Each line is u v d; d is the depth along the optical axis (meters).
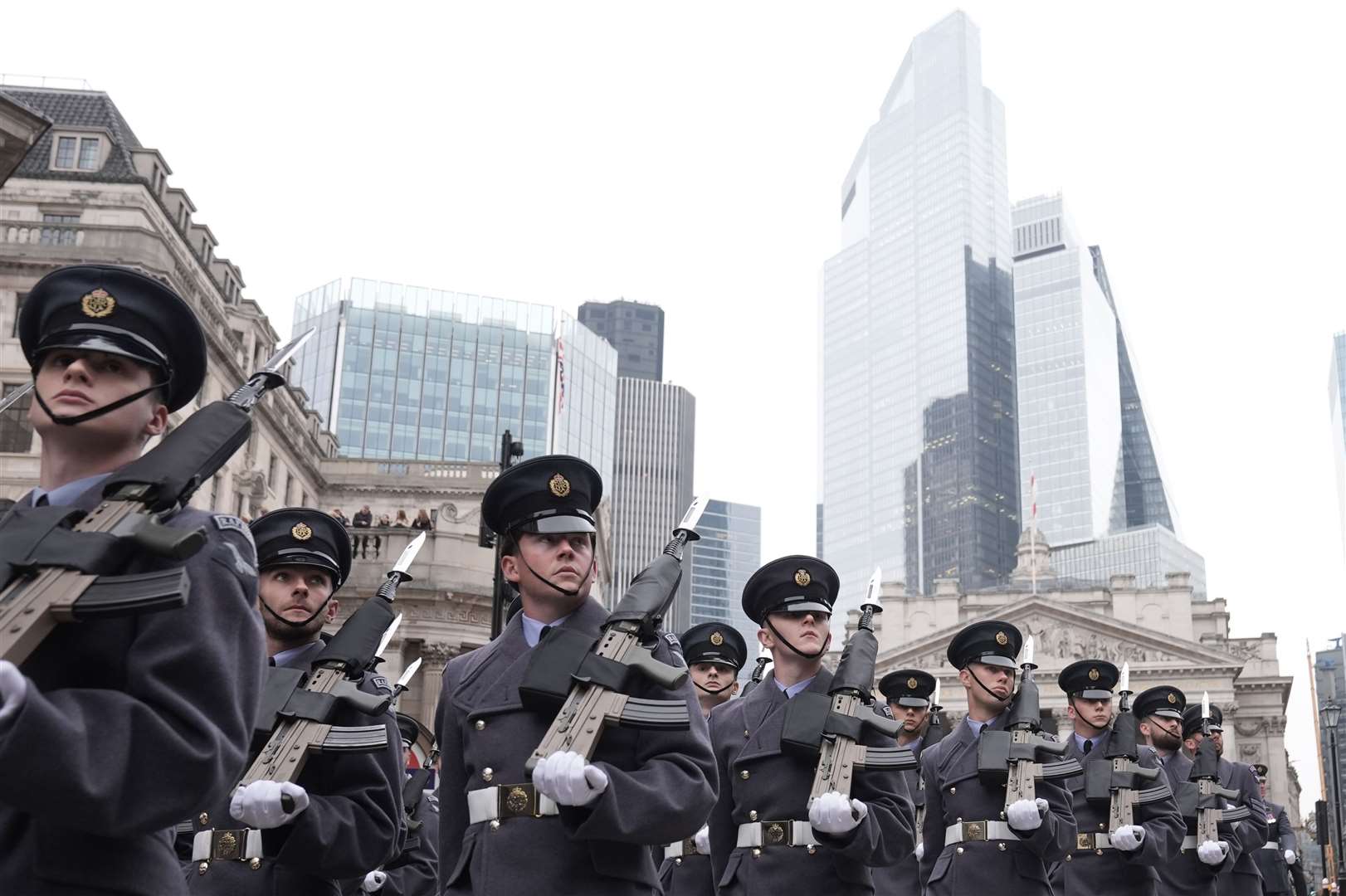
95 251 41.66
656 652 6.69
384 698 7.80
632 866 6.35
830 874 8.66
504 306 133.00
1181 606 94.31
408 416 126.75
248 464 49.34
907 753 8.76
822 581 9.43
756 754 8.95
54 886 4.05
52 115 53.53
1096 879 12.78
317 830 7.14
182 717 4.02
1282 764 95.88
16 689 3.46
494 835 6.39
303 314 132.62
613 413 147.12
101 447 4.49
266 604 8.59
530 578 6.84
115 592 3.87
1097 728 13.70
